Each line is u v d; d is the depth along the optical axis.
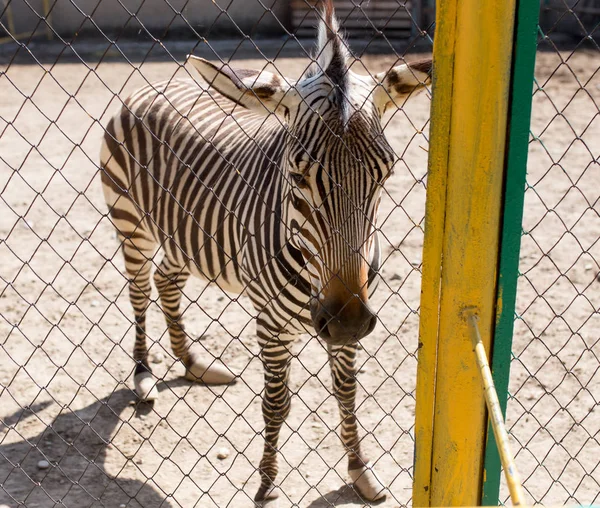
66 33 14.98
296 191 2.12
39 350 4.04
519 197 1.53
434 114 1.50
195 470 3.07
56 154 7.86
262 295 2.60
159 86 3.60
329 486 2.95
